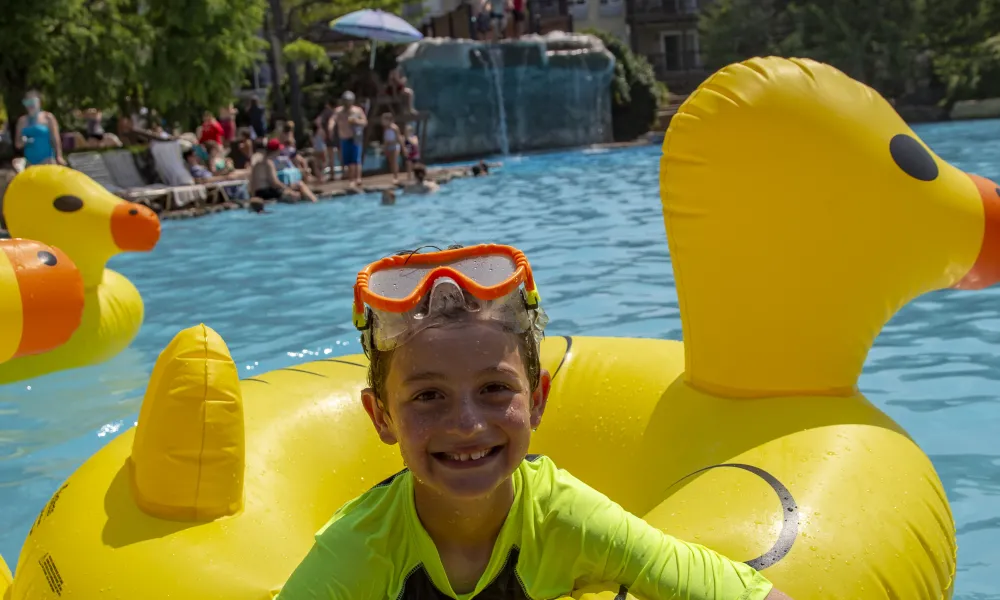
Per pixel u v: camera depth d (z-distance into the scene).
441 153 21.50
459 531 1.60
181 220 11.66
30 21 13.87
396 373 1.50
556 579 1.63
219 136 16.48
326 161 17.27
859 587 1.92
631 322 5.49
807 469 2.15
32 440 4.10
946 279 2.59
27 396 4.67
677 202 2.54
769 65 2.52
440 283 1.47
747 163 2.42
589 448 2.68
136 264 8.27
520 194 12.14
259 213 11.80
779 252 2.43
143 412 2.33
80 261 5.13
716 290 2.50
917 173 2.45
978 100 23.42
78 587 2.08
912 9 24.64
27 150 10.82
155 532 2.19
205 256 8.55
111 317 5.14
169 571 2.07
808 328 2.45
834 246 2.41
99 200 5.20
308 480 2.56
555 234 8.68
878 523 2.05
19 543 3.21
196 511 2.24
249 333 5.73
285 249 8.77
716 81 2.53
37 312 3.05
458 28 25.45
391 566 1.62
